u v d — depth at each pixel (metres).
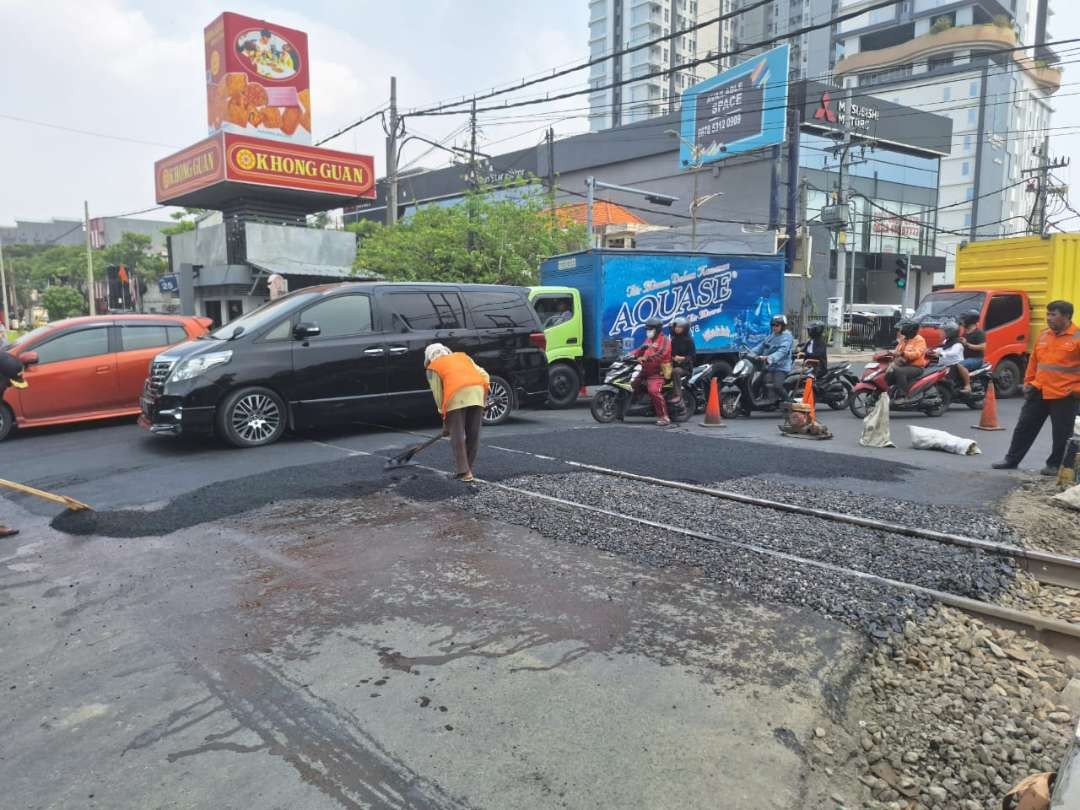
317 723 2.92
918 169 44.56
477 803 2.45
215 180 23.92
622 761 2.68
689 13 105.62
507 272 20.20
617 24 106.06
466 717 2.95
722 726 2.89
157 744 2.79
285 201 26.80
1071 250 13.91
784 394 11.38
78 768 2.66
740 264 14.23
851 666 3.40
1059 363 6.89
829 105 38.16
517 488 6.32
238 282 23.53
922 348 11.26
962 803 2.62
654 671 3.29
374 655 3.46
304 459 7.60
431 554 4.77
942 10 83.06
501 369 9.95
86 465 7.57
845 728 2.99
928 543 4.98
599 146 44.22
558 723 2.90
